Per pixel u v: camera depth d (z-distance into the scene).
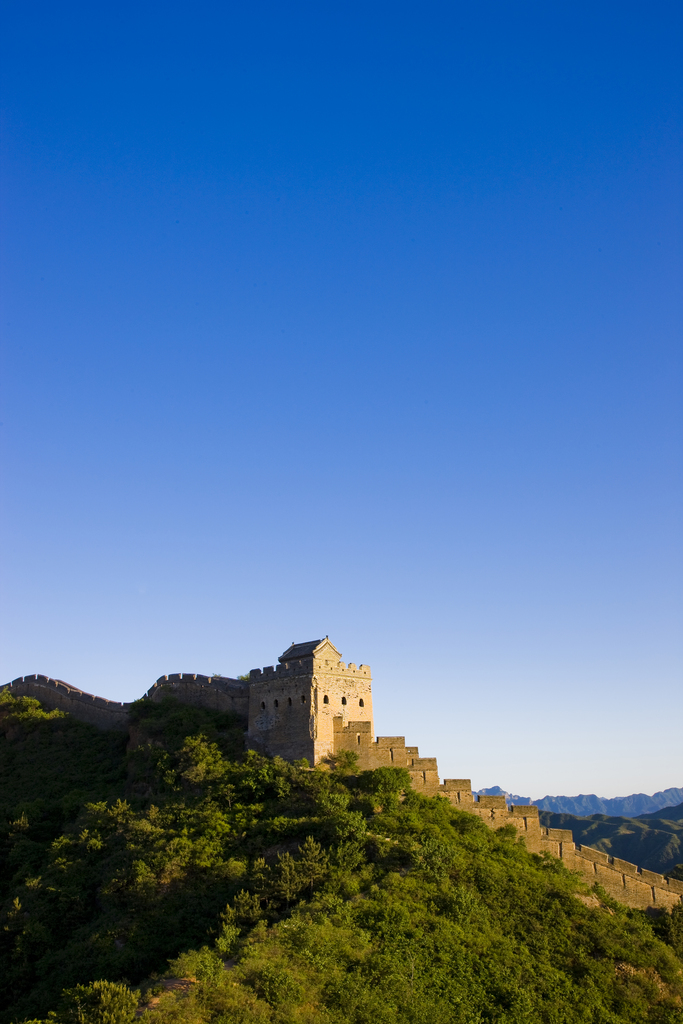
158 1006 62.97
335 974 67.12
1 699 135.25
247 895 78.44
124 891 84.69
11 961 83.06
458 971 72.62
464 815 100.69
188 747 105.69
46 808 109.12
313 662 107.25
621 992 77.75
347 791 97.69
